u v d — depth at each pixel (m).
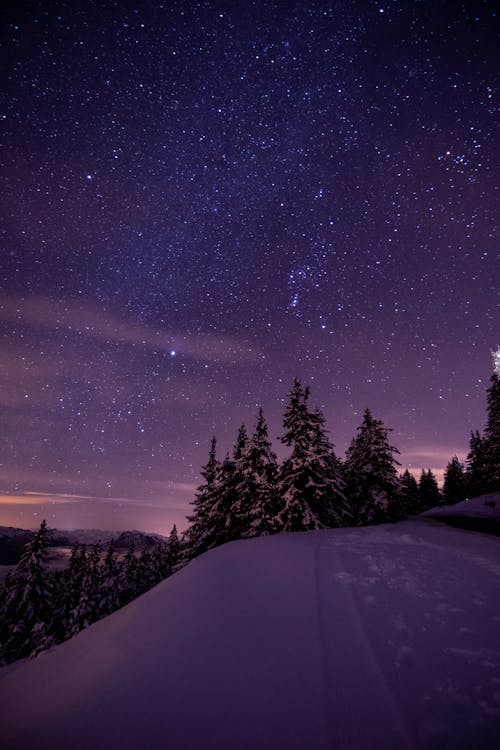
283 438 22.62
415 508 60.97
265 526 20.34
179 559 24.61
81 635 6.84
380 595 5.78
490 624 4.75
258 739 3.11
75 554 32.88
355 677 3.78
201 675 4.14
